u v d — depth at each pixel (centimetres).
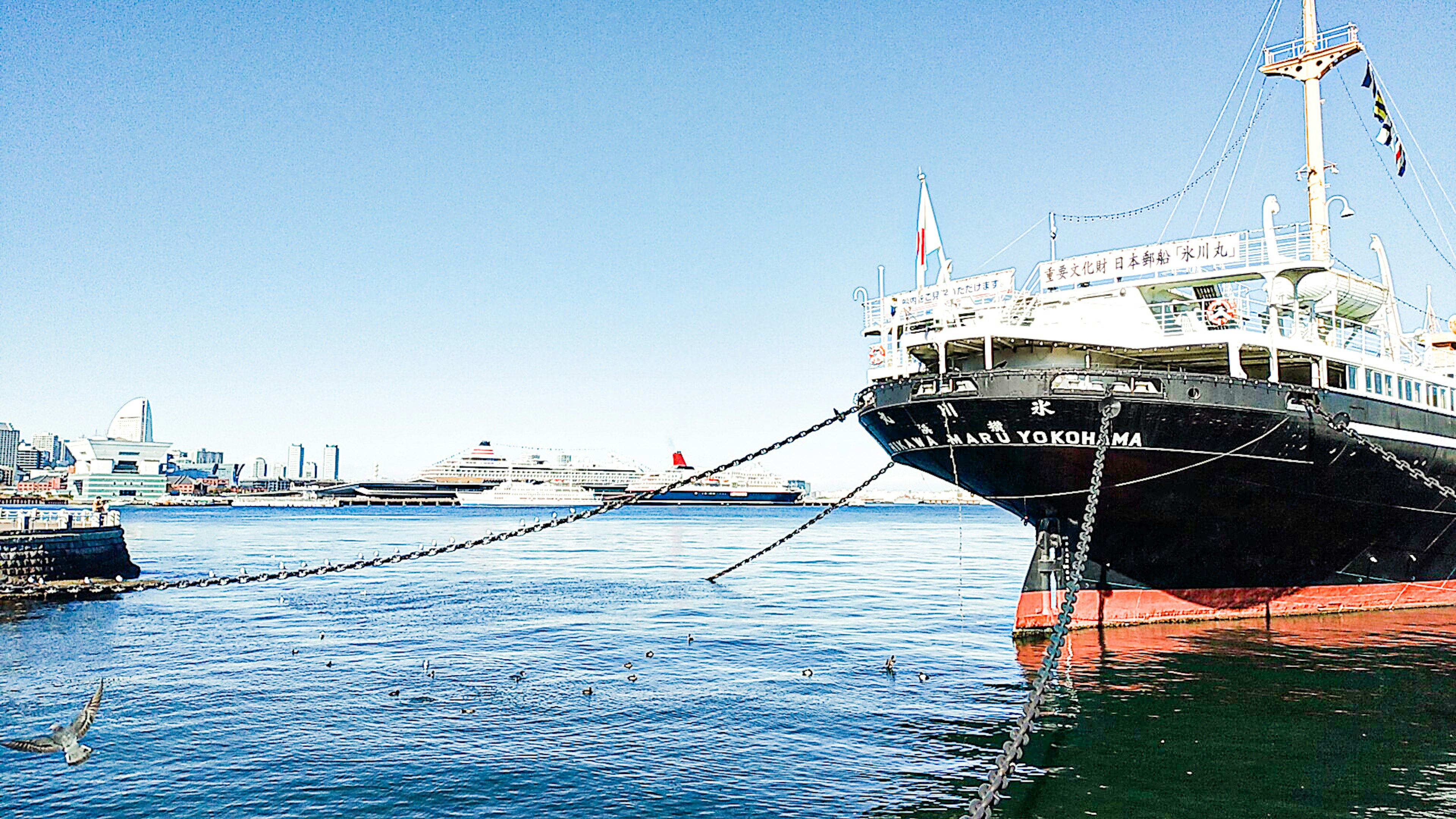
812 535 14112
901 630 4169
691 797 2042
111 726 2602
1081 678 3002
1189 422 3027
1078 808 1970
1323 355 3256
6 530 5528
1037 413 3070
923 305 3681
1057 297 3581
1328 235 3881
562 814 1953
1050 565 3606
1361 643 3434
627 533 13912
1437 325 4716
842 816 1938
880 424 3519
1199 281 3425
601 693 2955
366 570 7281
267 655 3606
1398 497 3581
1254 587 3794
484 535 12475
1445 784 2103
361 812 1966
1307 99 3966
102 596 5319
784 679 3141
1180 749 2330
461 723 2620
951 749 2358
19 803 2031
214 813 1967
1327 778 2138
